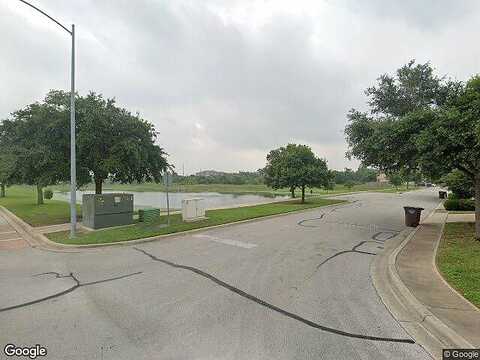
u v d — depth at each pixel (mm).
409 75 13211
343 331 3949
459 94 10492
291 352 3438
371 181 93062
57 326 4094
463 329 3852
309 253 8250
